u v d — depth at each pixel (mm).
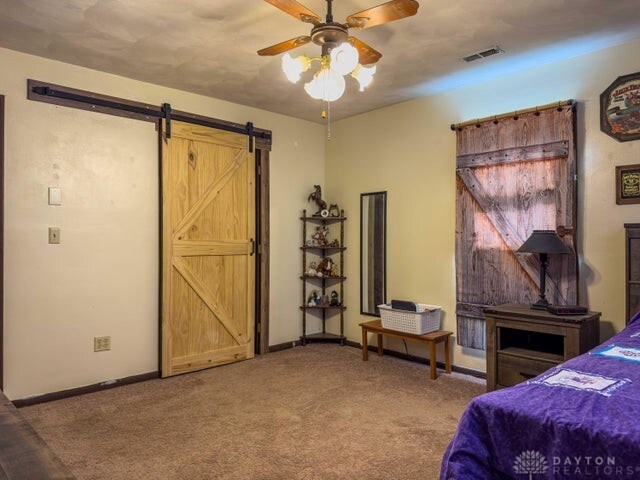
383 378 3727
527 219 3406
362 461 2320
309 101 4324
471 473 1312
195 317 3988
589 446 1157
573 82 3240
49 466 875
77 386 3355
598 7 2533
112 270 3545
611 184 3055
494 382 3094
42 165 3199
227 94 4098
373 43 3012
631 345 2111
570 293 3176
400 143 4414
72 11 2561
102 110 3488
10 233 3059
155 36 2889
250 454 2396
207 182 4094
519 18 2662
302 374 3846
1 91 3037
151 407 3080
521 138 3445
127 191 3629
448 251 4012
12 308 3066
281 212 4789
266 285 4617
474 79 3738
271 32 2840
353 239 4895
